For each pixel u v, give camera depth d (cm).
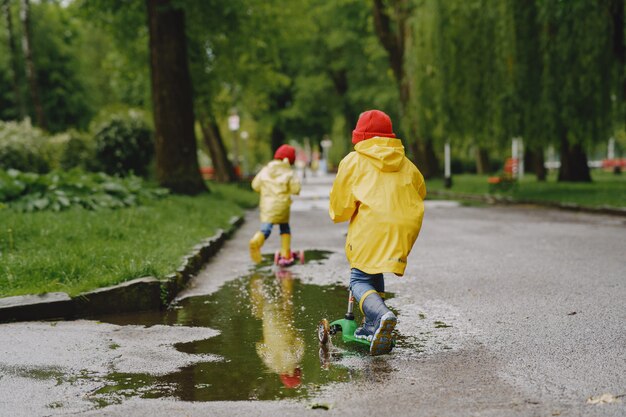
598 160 6050
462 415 330
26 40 2639
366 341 458
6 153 1756
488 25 1909
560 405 341
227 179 3538
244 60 2527
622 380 379
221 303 629
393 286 693
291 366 420
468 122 2031
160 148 1741
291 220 1548
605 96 1730
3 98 4356
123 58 2711
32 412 343
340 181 454
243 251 1027
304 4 2923
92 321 557
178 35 1736
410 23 2333
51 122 4466
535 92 1839
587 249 929
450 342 471
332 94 4459
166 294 615
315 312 584
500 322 528
